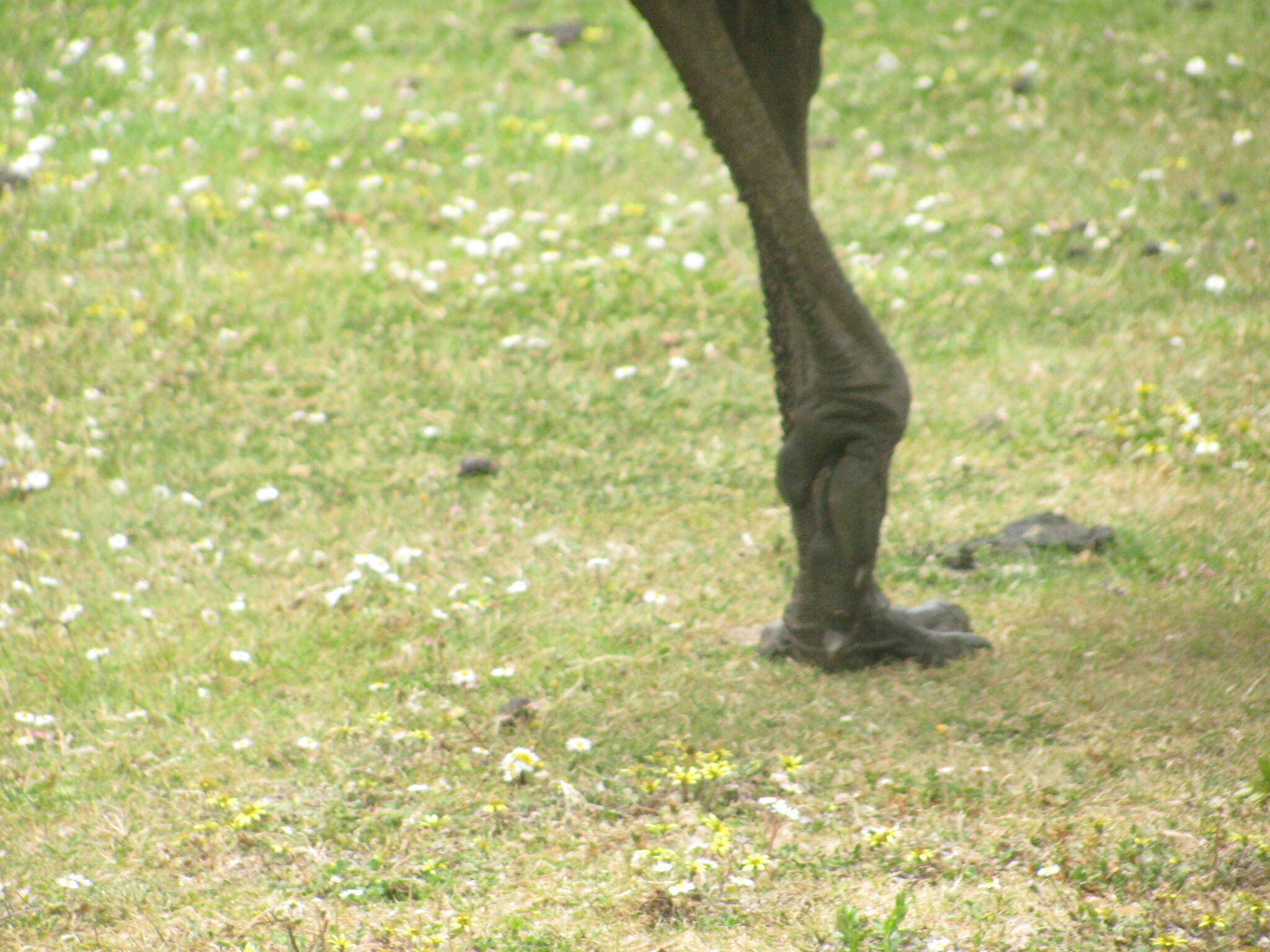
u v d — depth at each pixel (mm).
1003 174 17391
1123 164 17391
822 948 5793
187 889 6551
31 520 11398
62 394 13266
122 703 8570
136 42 20016
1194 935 5691
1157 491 11086
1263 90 18812
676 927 6023
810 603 8562
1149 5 21016
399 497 11727
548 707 8266
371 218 16469
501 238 15617
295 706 8461
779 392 8383
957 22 20828
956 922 5906
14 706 8578
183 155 17578
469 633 9391
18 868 6770
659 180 17422
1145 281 14961
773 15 7789
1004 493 11320
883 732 7738
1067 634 8914
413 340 14234
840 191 17188
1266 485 11016
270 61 19953
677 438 12695
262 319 14477
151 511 11508
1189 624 8906
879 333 7711
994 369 13438
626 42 20672
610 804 7176
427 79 19672
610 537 10977
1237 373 12805
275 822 7090
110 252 15547
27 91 18625
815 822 6824
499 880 6492
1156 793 6797
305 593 10039
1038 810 6777
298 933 6094
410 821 7047
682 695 8359
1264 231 15688
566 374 13703
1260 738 7250
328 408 13148
